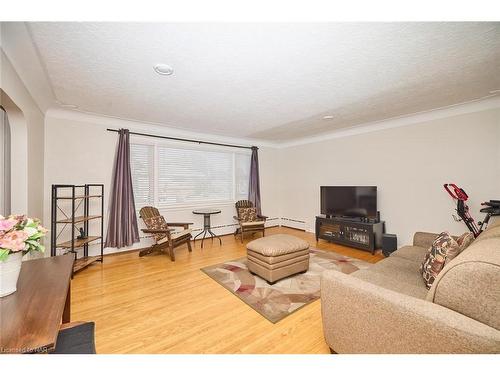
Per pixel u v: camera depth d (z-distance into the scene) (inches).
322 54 68.3
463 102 111.2
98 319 73.2
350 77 83.7
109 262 126.6
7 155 88.0
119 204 137.6
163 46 63.9
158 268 117.6
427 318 35.9
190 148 174.2
